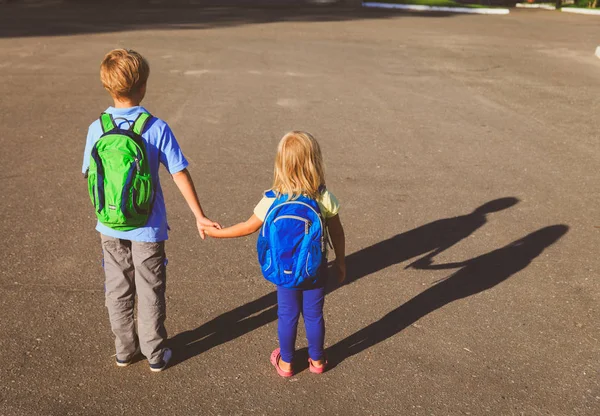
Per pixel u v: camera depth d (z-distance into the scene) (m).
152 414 3.30
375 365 3.74
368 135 8.24
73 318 4.11
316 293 3.41
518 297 4.50
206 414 3.31
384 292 4.55
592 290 4.61
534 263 5.00
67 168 6.82
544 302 4.45
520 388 3.56
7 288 4.43
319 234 3.19
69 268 4.75
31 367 3.62
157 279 3.44
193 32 17.14
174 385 3.53
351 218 5.75
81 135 7.95
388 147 7.77
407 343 3.96
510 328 4.13
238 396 3.46
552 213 5.95
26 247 5.05
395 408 3.38
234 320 4.18
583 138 8.34
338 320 4.20
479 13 25.69
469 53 14.91
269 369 3.70
